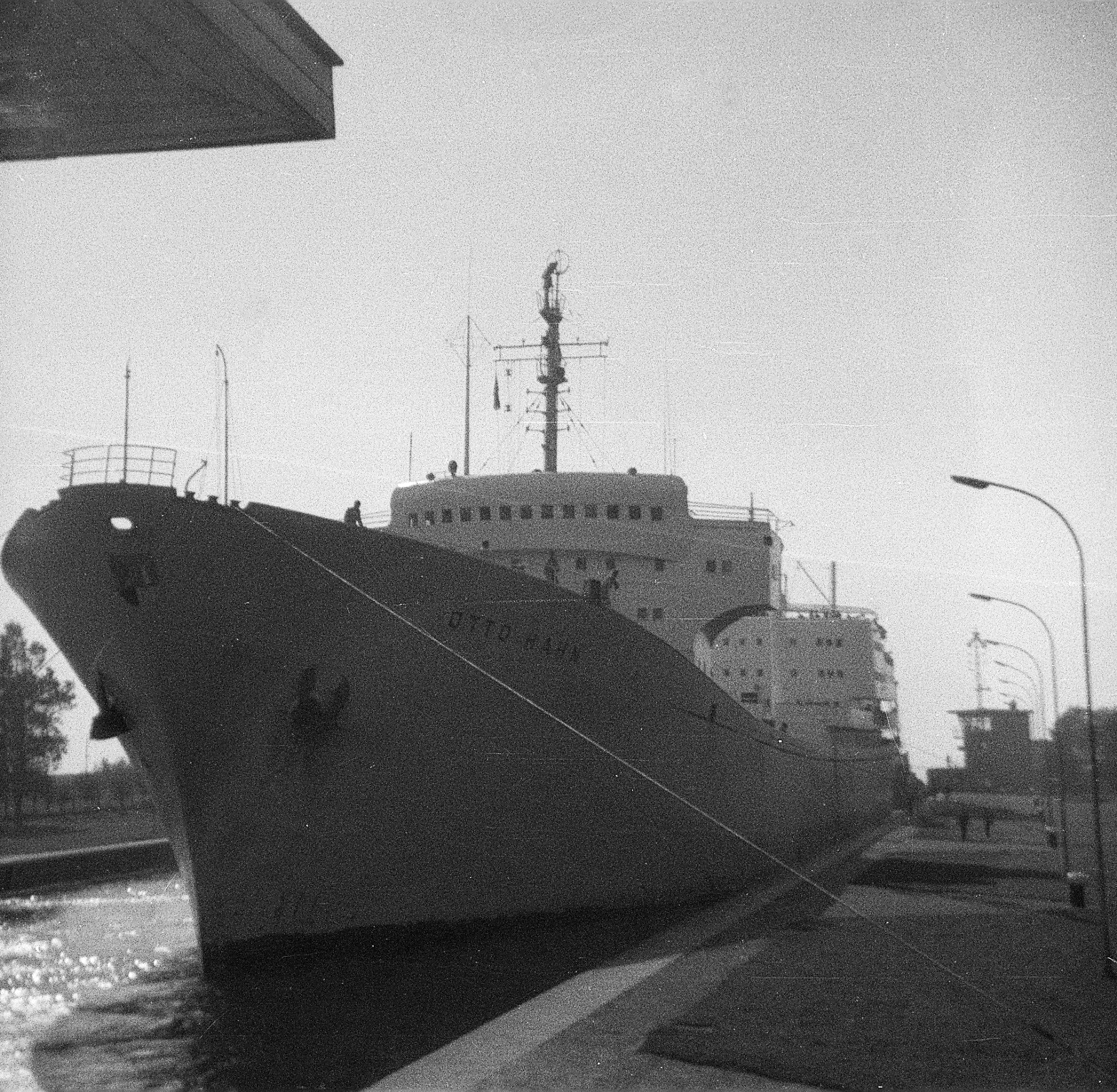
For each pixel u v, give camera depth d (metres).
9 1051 12.74
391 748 16.69
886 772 50.28
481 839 17.70
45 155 12.96
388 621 16.34
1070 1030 11.10
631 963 15.14
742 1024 11.48
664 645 20.62
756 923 18.83
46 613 16.91
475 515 24.00
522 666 17.78
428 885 17.31
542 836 18.39
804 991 13.04
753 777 25.95
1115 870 27.66
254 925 16.44
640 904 20.30
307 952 16.61
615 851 19.70
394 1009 13.92
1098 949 15.56
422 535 24.34
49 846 35.12
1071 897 20.30
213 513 15.05
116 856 33.44
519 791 17.98
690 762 21.83
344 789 16.48
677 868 21.39
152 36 10.55
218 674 15.54
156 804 18.03
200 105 11.84
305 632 15.80
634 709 19.83
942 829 45.50
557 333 26.62
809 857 32.28
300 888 16.55
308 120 12.33
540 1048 10.67
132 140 12.41
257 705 15.86
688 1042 10.74
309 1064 11.82
